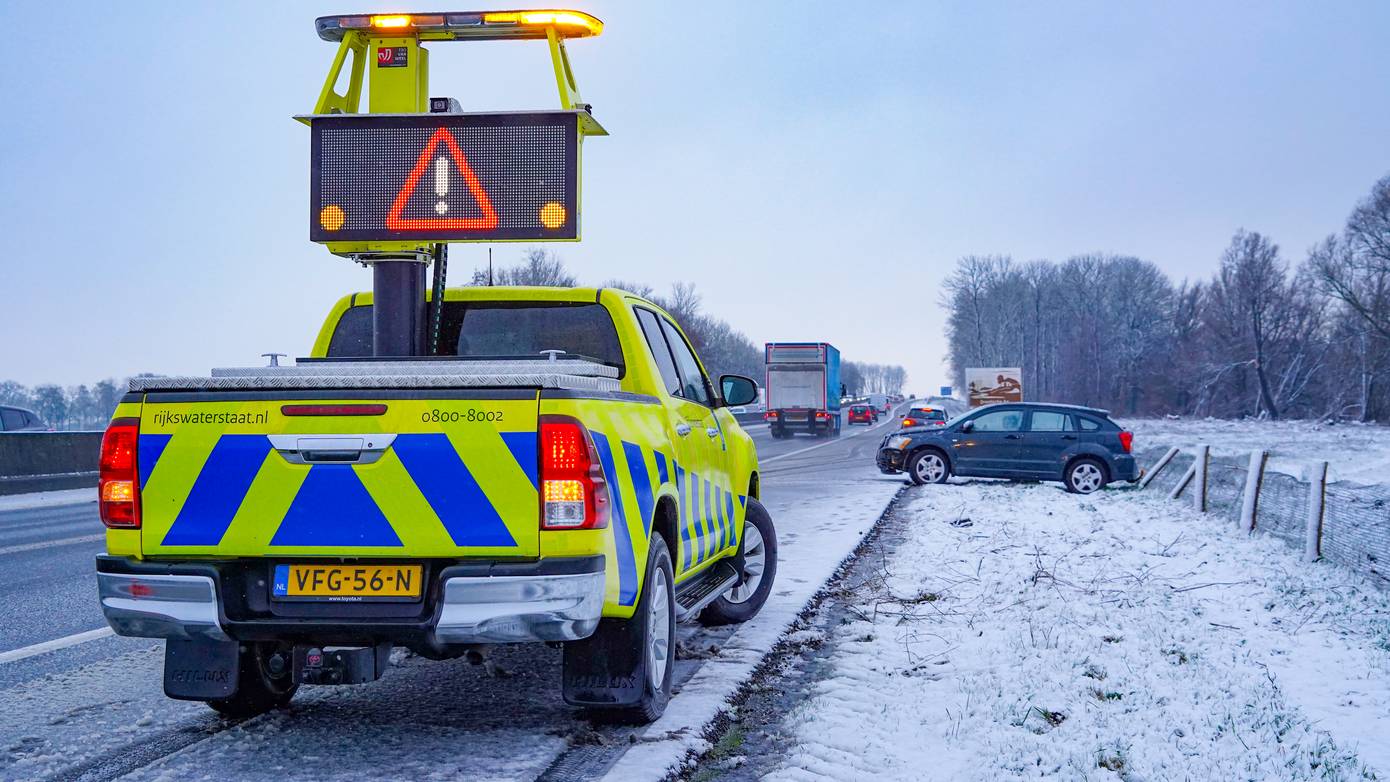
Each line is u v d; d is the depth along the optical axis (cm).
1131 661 600
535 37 598
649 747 441
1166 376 11306
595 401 427
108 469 426
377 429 408
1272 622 720
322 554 411
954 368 15025
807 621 738
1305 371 9575
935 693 534
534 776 412
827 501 1642
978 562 970
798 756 438
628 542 438
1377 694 544
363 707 512
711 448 636
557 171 538
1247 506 1245
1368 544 1065
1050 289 14100
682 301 11100
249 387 418
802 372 4600
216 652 443
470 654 441
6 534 1357
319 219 546
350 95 613
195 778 411
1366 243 8162
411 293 563
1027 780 407
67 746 453
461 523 404
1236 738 464
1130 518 1369
